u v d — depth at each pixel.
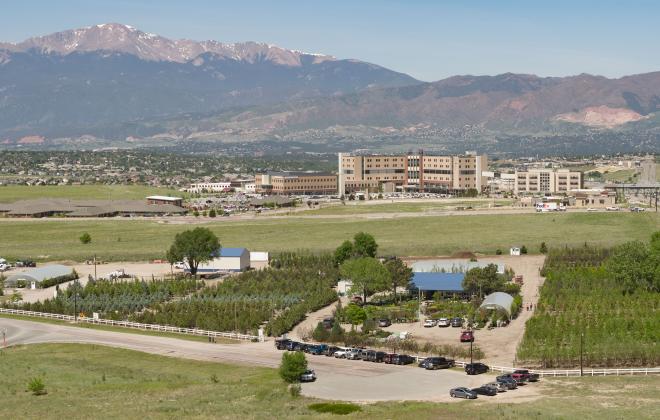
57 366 154.25
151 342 176.75
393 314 198.00
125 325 194.12
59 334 186.00
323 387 137.75
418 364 154.12
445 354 161.00
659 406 121.31
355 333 175.50
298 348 165.62
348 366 153.25
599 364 152.00
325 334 175.12
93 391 133.62
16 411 120.50
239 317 191.62
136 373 148.38
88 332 187.88
